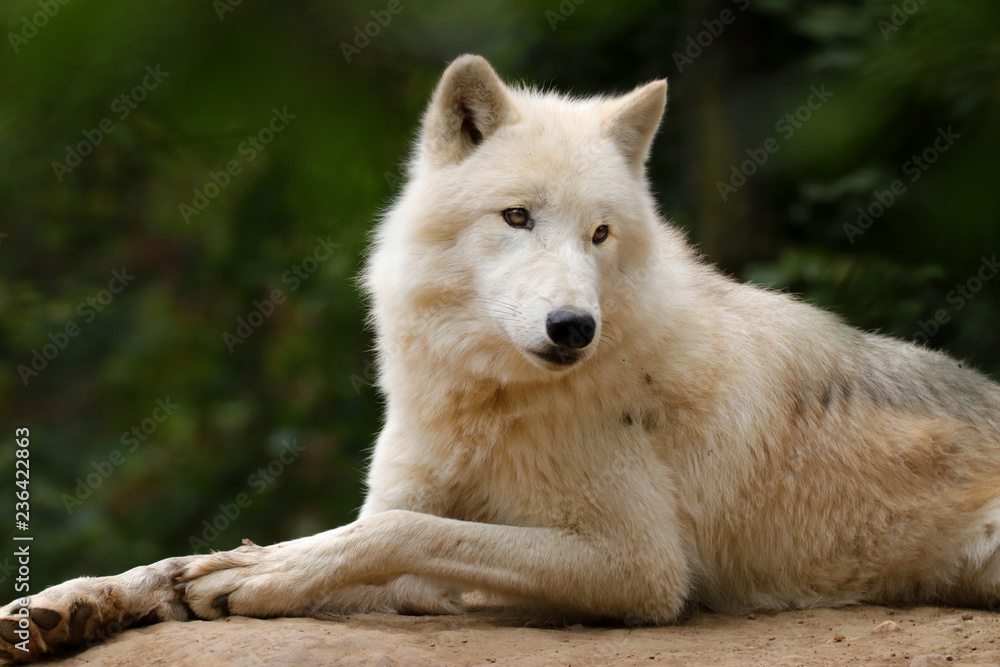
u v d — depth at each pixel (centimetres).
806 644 699
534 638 693
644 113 809
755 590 844
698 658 650
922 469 838
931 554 834
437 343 763
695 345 810
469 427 766
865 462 830
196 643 617
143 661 605
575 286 701
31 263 1941
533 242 734
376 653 607
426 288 763
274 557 700
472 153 777
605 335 754
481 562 720
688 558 812
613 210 754
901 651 664
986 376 959
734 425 808
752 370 826
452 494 802
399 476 811
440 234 760
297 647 602
